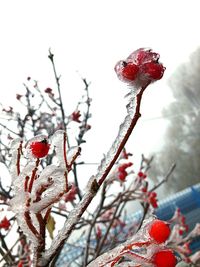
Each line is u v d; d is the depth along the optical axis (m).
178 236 3.57
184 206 8.98
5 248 2.88
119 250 1.06
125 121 1.06
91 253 3.70
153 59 1.01
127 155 3.22
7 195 3.12
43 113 4.04
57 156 1.05
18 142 1.09
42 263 1.09
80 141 3.60
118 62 1.03
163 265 0.99
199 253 3.58
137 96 1.03
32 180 1.05
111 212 4.48
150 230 1.04
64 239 1.10
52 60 3.82
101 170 1.09
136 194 3.30
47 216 1.10
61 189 1.05
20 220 1.07
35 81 4.02
